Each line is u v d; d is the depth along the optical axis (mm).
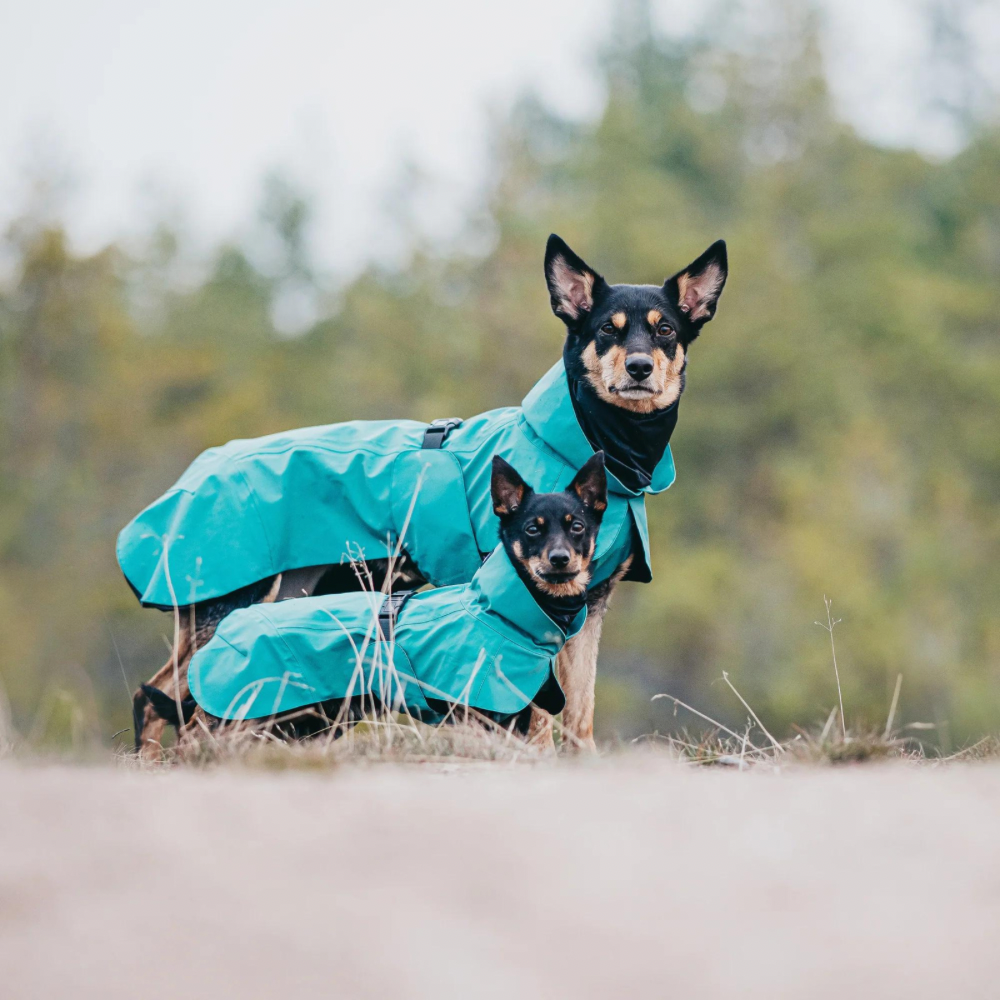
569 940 1974
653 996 1748
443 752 4840
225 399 29281
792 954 1925
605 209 29875
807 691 21734
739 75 38438
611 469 6113
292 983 1774
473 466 6219
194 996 1723
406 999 1711
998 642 24031
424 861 2418
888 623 22703
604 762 4457
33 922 2018
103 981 1771
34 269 28797
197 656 5605
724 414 26359
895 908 2152
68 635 24438
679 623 22812
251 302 39625
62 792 3064
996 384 29109
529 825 2729
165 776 3898
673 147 36719
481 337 28297
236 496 6363
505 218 31484
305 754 4312
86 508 26828
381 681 5324
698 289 6383
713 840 2619
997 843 2576
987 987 1809
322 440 6438
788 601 23078
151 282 39344
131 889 2197
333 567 6480
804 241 32812
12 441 27641
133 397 28594
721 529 25797
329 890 2219
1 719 6164
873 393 28812
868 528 24734
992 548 25922
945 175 38875
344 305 35688
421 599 5672
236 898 2160
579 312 6219
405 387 30438
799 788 3281
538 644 5594
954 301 32562
